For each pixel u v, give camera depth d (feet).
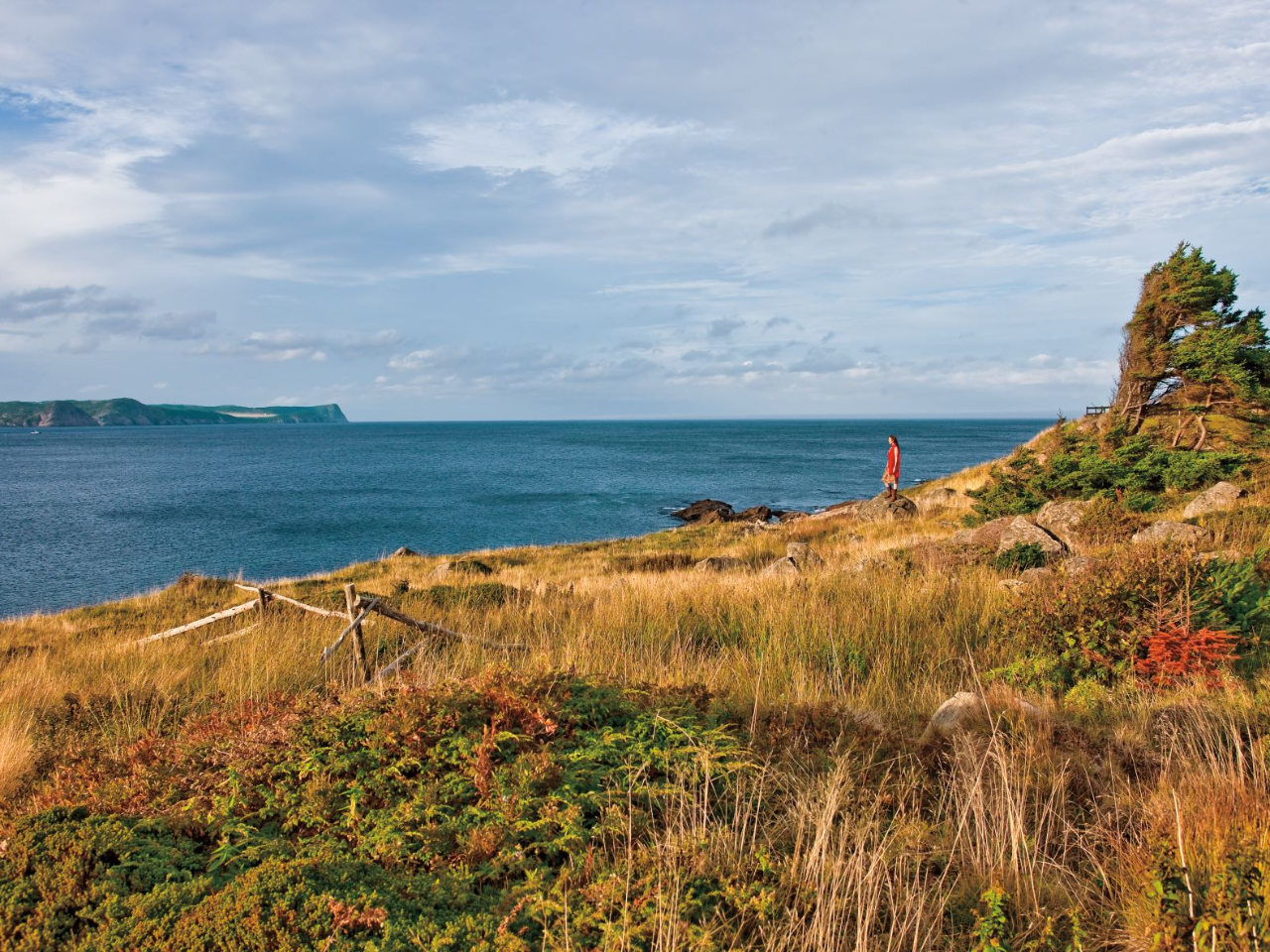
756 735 15.05
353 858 10.03
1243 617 21.02
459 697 14.28
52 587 96.58
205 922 7.95
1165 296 78.38
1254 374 72.54
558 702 14.52
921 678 21.38
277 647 28.73
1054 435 93.71
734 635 28.09
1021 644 21.95
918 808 12.47
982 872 10.44
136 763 14.85
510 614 33.63
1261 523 39.83
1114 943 9.13
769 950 8.55
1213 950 7.92
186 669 27.43
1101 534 44.80
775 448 451.12
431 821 11.32
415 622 26.73
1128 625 20.47
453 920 8.64
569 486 226.99
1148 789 12.52
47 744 19.17
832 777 12.35
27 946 8.00
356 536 138.00
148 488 237.04
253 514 170.50
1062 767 13.30
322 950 7.77
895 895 9.89
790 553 51.29
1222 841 9.49
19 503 196.13
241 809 11.73
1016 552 36.55
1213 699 16.84
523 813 11.27
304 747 13.29
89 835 9.90
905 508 85.61
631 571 62.59
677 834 10.88
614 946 8.26
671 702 15.61
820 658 23.11
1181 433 77.61
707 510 155.22
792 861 10.39
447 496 204.23
